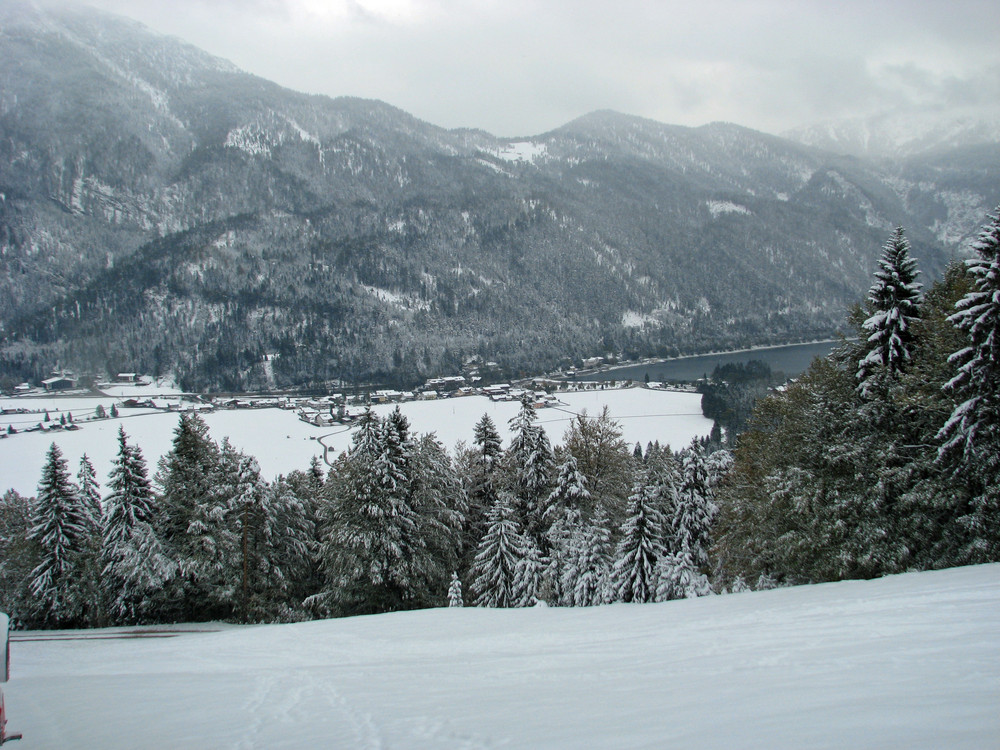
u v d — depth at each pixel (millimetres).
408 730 6746
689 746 4660
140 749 7082
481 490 44000
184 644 23391
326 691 10430
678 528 39750
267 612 38062
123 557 35406
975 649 7852
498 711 7324
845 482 25484
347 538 35594
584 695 7848
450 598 31891
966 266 23891
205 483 38906
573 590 28766
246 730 7668
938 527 23078
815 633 10867
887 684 6395
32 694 12219
